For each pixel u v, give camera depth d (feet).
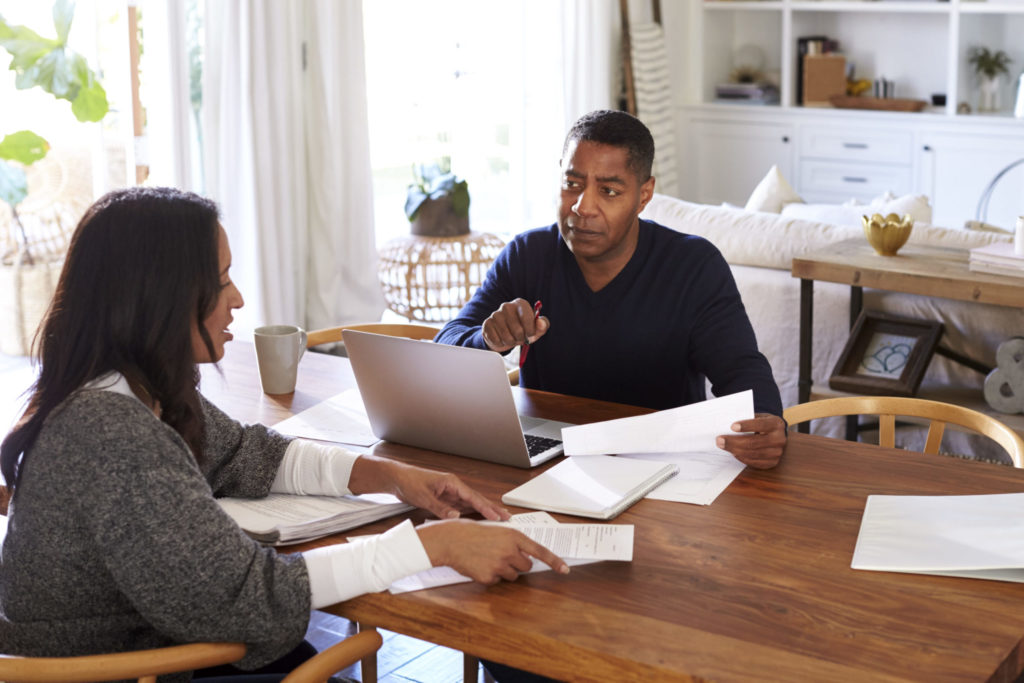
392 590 4.48
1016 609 4.25
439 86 18.67
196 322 4.58
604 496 5.26
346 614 4.56
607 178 6.67
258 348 7.00
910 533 4.86
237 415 6.66
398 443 6.16
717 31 23.15
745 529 4.99
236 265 14.76
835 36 22.49
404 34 17.95
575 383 7.34
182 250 4.42
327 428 6.40
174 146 13.42
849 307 11.04
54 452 4.29
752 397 5.68
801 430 11.05
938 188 20.40
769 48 23.29
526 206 20.22
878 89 21.52
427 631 4.39
